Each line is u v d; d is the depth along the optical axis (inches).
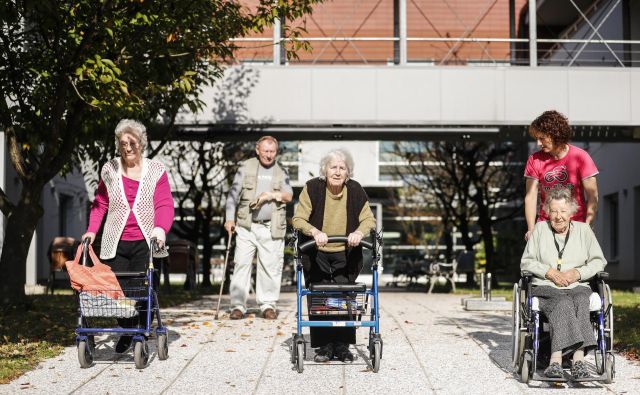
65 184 890.7
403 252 1234.6
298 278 228.7
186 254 628.7
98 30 354.6
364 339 291.1
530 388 205.0
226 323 347.9
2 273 394.6
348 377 219.6
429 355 258.4
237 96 613.0
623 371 229.1
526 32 858.8
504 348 274.8
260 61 709.9
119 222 244.2
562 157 242.4
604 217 1030.4
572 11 962.1
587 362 243.6
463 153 906.7
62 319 359.9
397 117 616.4
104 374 222.8
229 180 810.8
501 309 448.5
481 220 893.8
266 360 246.8
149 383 210.4
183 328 328.2
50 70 388.2
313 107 615.2
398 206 1206.9
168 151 796.0
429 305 498.3
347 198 237.6
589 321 205.8
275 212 366.6
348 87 616.4
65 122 410.0
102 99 347.6
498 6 844.0
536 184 248.1
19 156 403.5
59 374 222.2
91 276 226.7
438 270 719.1
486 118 616.1
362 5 812.6
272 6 418.3
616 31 850.1
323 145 1165.1
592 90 618.2
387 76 617.3
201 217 805.9
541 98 618.2
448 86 617.0
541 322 218.4
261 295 371.9
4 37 390.0
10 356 248.1
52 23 362.9
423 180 1022.4
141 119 459.5
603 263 218.1
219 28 419.2
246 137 637.3
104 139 461.7
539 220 244.8
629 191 925.8
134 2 365.7
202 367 234.4
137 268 244.4
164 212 244.5
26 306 397.1
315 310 232.7
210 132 622.5
